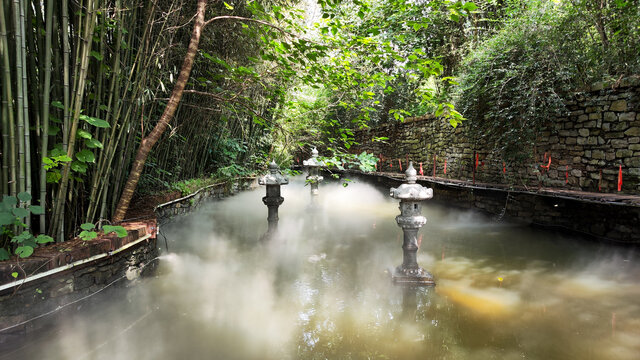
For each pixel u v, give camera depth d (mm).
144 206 4398
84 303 2633
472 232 5355
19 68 2299
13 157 2348
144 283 3295
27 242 2369
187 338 2311
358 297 3006
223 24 4840
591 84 5148
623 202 3838
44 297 2348
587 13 5105
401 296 3014
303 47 3354
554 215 5461
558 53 5344
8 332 2145
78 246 2607
